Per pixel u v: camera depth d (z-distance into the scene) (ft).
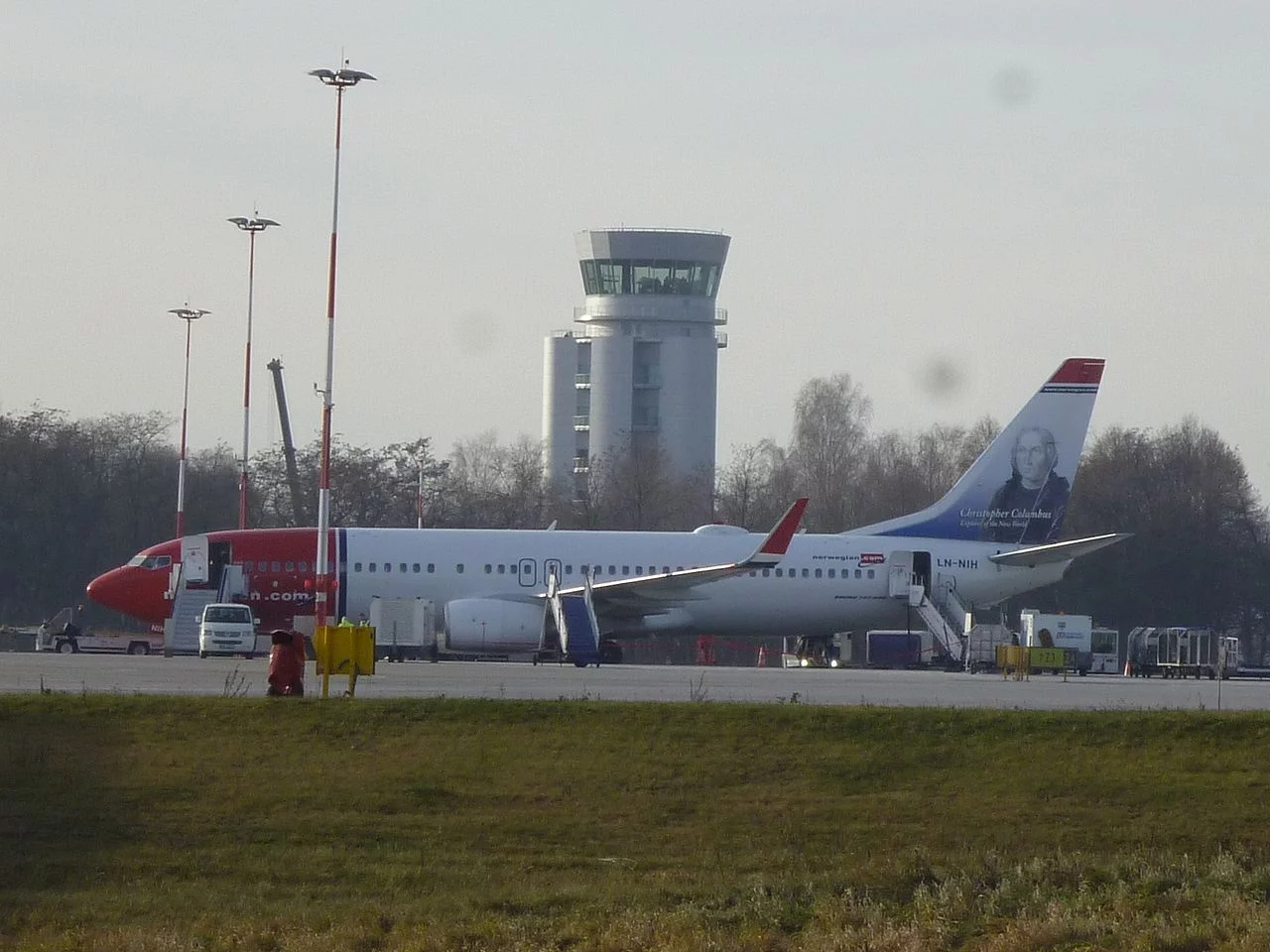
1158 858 394.11
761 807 463.01
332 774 476.54
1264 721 542.16
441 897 361.71
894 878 363.56
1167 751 520.42
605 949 305.94
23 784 458.91
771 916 328.70
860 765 498.69
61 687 643.45
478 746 504.43
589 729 521.24
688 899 353.72
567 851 419.95
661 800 465.06
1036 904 330.54
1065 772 499.51
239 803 451.12
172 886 377.91
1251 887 344.69
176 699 540.52
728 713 535.60
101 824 430.61
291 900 364.79
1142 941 290.35
